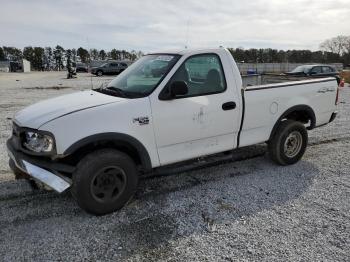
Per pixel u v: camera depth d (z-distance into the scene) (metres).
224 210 4.16
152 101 4.15
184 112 4.36
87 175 3.77
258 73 7.76
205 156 4.96
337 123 9.19
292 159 5.68
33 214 4.00
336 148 6.78
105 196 3.95
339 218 3.99
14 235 3.57
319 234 3.64
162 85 4.24
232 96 4.78
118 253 3.30
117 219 3.93
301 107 5.62
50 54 111.00
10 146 4.15
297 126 5.55
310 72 20.39
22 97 15.62
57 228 3.72
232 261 3.18
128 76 4.80
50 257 3.23
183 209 4.18
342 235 3.63
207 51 4.66
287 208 4.23
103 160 3.84
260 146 6.67
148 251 3.33
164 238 3.55
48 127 3.68
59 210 4.10
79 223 3.83
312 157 6.18
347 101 14.02
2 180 4.91
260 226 3.80
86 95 4.51
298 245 3.45
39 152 3.74
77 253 3.29
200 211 4.13
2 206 4.17
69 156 3.97
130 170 4.05
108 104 3.96
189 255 3.27
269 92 5.20
